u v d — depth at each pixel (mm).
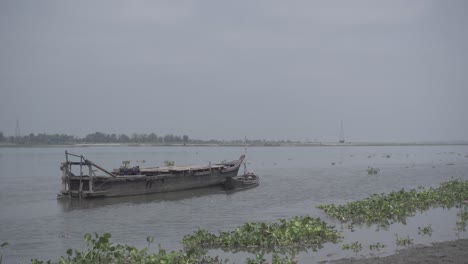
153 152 161750
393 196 27219
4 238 20422
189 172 37031
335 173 56406
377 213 23000
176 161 88125
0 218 25312
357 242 17562
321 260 15195
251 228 18625
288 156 121812
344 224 21719
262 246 17547
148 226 22844
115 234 21016
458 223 21094
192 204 30141
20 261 16719
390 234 19156
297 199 32344
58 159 100062
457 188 31219
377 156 118875
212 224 23141
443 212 24312
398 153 146000
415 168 65000
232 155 128500
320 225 19078
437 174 53625
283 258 15312
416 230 19859
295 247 17266
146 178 33594
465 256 14242
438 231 19484
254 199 32469
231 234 18812
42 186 41844
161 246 18328
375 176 51344
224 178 40594
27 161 90312
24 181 46969
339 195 34500
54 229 22344
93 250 15117
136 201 31328
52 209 28172
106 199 31562
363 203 25000
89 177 31109
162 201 31500
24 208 28609
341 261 14586
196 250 17047
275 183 43781
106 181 31562
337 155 130250
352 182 44344
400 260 14086
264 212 26641
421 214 23828
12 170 63594
